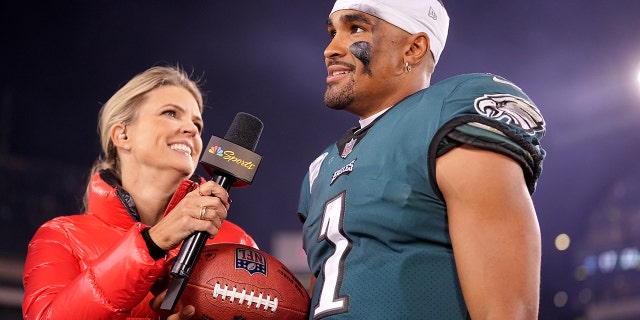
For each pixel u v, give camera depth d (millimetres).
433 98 1696
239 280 1851
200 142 2572
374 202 1667
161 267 1861
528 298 1454
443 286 1607
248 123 2004
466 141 1554
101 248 2332
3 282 6512
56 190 7953
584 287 6566
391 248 1651
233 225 2602
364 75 1876
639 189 6660
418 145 1629
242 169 1912
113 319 1884
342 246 1718
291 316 1880
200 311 1823
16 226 7520
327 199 1794
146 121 2484
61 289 2090
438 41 1949
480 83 1703
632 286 6562
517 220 1496
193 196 1853
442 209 1616
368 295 1631
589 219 6656
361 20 1891
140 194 2482
